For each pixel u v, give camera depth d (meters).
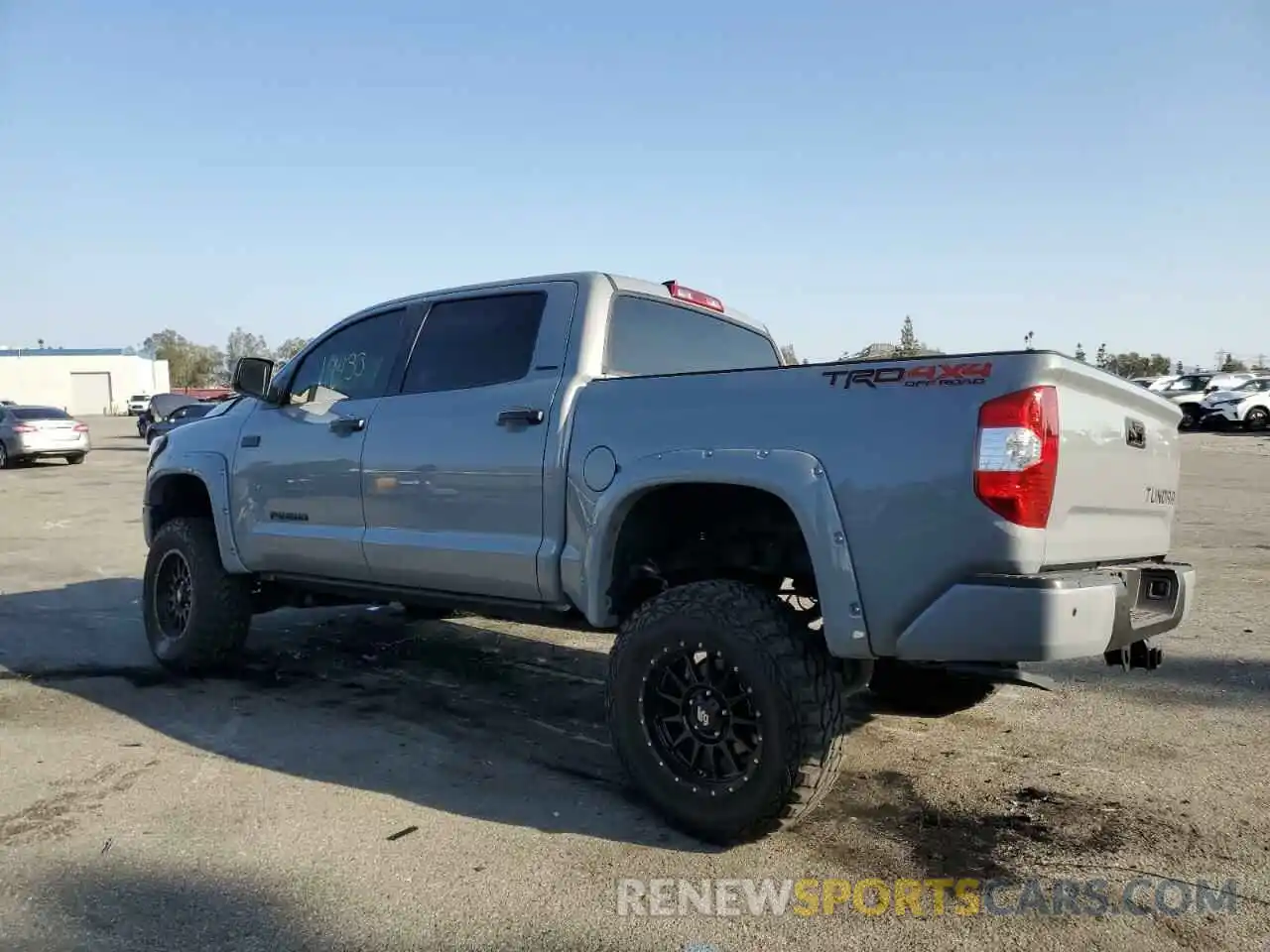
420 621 7.07
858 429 3.12
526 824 3.50
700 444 3.43
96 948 2.66
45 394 81.75
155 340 116.69
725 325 5.13
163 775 3.95
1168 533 3.96
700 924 2.79
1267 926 2.77
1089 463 3.15
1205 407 32.56
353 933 2.74
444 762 4.16
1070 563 3.14
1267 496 14.37
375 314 4.98
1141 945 2.68
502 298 4.43
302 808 3.62
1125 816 3.53
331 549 4.77
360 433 4.68
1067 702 4.89
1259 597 7.29
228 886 3.01
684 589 3.43
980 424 2.91
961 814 3.57
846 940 2.71
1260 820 3.47
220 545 5.38
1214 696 4.95
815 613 3.69
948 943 2.70
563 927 2.78
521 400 4.06
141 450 30.20
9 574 8.95
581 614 3.96
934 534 2.96
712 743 3.34
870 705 4.84
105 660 5.86
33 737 4.41
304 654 6.09
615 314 4.22
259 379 5.18
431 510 4.34
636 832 3.43
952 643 2.92
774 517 3.74
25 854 3.22
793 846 3.32
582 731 4.60
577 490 3.78
